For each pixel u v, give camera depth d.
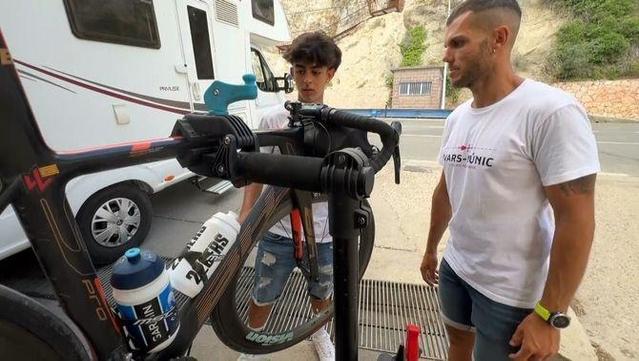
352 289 0.71
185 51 3.53
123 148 0.68
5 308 0.60
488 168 1.10
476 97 1.17
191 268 1.01
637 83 15.68
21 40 2.22
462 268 1.29
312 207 1.47
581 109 0.96
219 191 4.16
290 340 1.56
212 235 1.07
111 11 2.74
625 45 16.31
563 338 1.85
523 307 1.12
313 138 1.09
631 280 2.54
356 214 0.63
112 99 2.81
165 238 3.36
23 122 0.57
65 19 2.45
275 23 5.56
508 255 1.12
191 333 0.98
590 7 17.61
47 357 0.66
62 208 0.65
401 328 2.11
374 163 1.00
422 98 18.88
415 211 3.97
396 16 22.39
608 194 4.32
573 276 0.96
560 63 17.48
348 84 22.97
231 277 1.15
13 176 0.58
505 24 1.04
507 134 1.05
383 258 2.87
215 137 0.75
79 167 0.65
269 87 5.32
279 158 0.65
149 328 0.79
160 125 3.27
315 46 1.50
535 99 1.01
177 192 4.72
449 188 1.33
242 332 1.36
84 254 0.71
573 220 0.94
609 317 2.18
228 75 4.27
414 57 21.34
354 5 20.06
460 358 1.57
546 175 0.98
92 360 0.73
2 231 2.24
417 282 2.53
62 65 2.45
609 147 7.96
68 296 0.69
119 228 2.96
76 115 2.56
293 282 2.47
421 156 7.09
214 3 3.95
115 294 0.76
